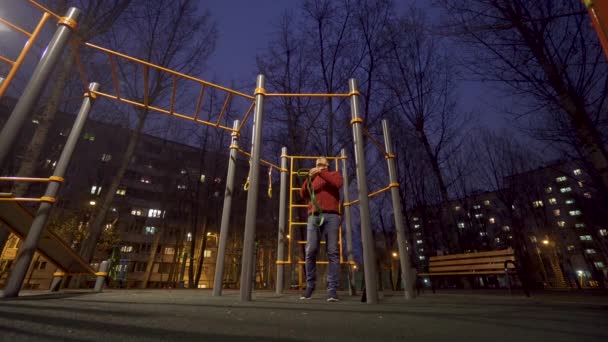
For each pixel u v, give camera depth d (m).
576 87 5.54
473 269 6.21
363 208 3.18
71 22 2.59
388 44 14.68
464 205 19.91
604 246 21.47
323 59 14.56
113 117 15.70
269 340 0.96
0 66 6.29
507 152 21.42
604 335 1.11
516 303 2.98
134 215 38.06
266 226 32.44
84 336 0.94
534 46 5.72
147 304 2.05
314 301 3.05
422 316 1.66
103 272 4.50
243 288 2.75
